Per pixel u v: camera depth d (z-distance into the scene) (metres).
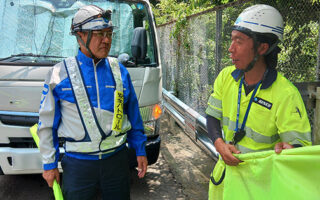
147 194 3.85
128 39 3.90
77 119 1.98
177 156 5.01
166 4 7.55
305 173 1.47
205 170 4.46
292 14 3.15
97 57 1.99
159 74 3.81
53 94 1.99
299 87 2.51
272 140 1.74
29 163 3.28
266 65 1.71
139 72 3.60
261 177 1.67
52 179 2.09
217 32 4.45
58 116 2.04
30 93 3.26
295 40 3.10
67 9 3.68
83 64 2.01
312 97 2.20
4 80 3.25
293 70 3.12
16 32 3.57
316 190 1.43
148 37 3.96
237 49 1.68
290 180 1.51
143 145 2.32
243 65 1.70
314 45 2.92
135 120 2.28
